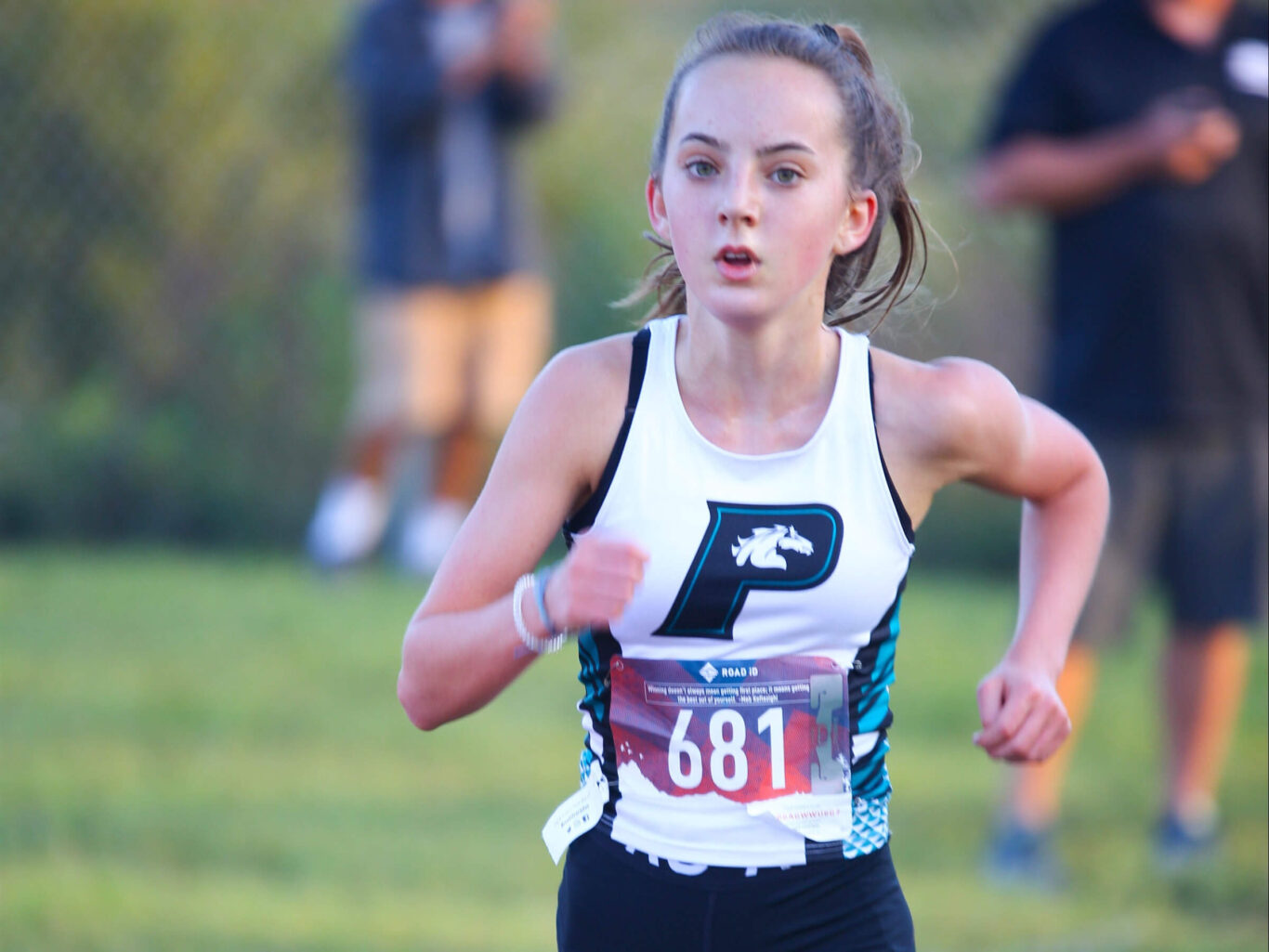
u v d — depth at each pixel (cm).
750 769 736
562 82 2836
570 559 668
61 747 1655
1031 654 813
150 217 2850
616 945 752
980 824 1569
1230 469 1535
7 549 2725
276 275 2853
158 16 2838
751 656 736
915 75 2705
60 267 2844
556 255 2848
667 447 733
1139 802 1673
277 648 2034
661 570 725
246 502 2823
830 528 732
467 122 2445
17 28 2844
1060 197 1564
